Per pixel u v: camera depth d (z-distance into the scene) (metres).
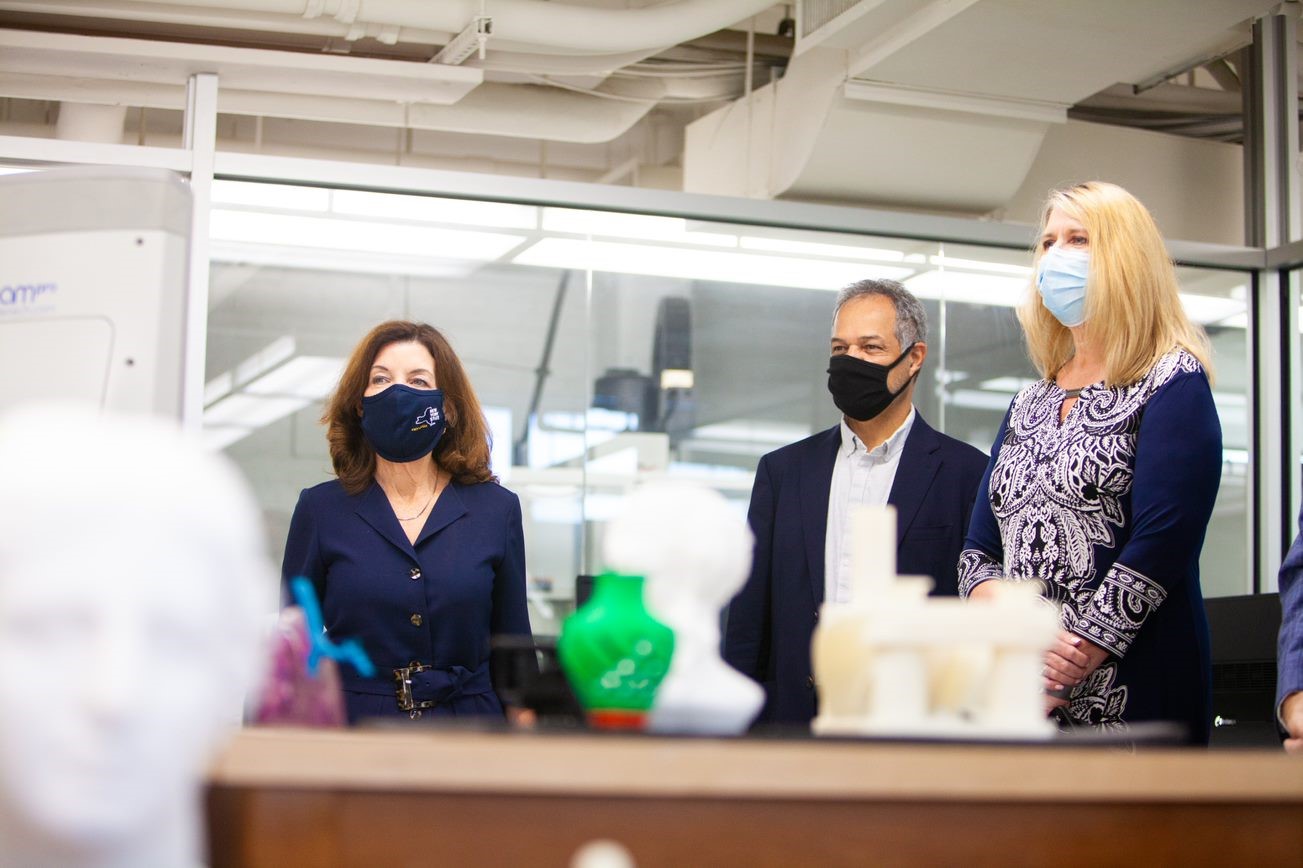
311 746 0.90
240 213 3.46
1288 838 0.97
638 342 3.77
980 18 3.67
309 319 3.52
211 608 0.74
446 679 2.28
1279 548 3.96
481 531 2.40
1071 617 2.08
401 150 5.36
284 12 3.63
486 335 3.67
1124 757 0.94
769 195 4.55
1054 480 2.14
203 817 0.90
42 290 1.55
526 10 3.81
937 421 3.84
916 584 1.12
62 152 3.23
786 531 2.78
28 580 0.70
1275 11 4.10
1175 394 2.09
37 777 0.69
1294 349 4.01
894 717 1.06
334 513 2.40
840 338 2.79
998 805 0.92
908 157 4.32
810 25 4.07
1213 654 2.49
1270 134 4.10
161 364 1.54
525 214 3.64
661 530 1.09
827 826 0.90
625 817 0.88
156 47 3.46
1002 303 3.91
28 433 0.73
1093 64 3.97
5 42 3.40
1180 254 3.97
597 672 1.10
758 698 1.09
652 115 5.48
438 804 0.89
